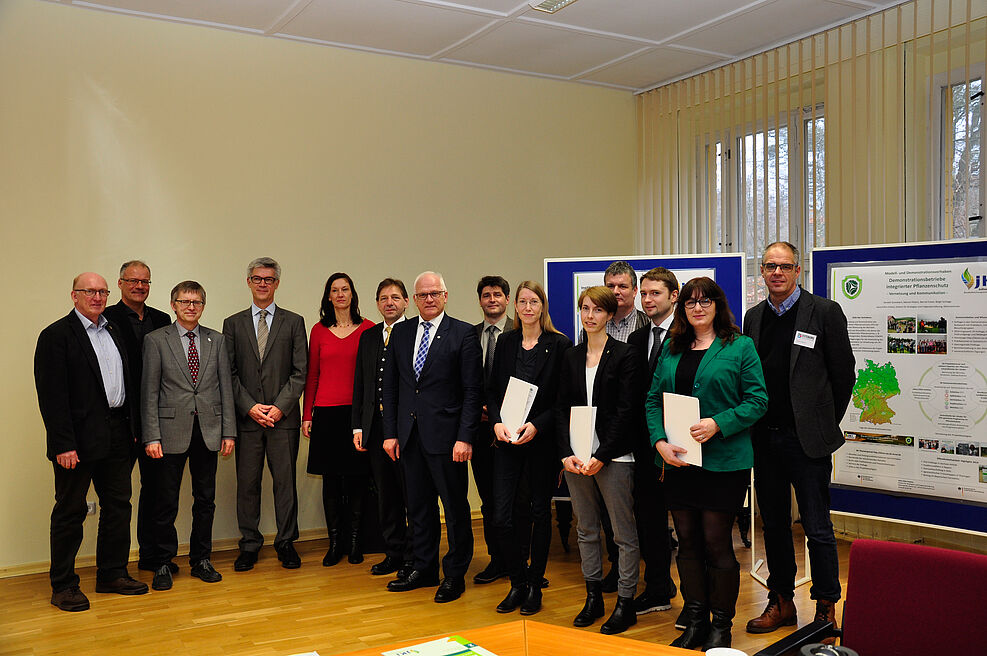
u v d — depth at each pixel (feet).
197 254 17.34
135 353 15.28
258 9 16.43
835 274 15.28
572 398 12.31
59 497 13.58
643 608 12.91
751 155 19.80
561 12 16.84
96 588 14.48
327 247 18.72
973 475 14.01
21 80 15.75
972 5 15.58
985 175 15.39
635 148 22.93
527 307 12.95
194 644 11.88
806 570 14.60
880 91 17.13
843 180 17.76
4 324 15.60
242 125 17.80
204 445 15.16
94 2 16.07
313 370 16.63
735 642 11.61
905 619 6.59
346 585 14.80
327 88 18.74
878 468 14.97
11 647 11.80
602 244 22.41
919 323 14.47
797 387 11.50
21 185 15.74
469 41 18.51
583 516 12.56
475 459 14.89
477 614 13.06
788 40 18.54
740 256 15.43
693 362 11.11
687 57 19.80
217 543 17.46
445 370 13.71
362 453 16.15
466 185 20.48
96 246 16.39
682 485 11.07
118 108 16.58
